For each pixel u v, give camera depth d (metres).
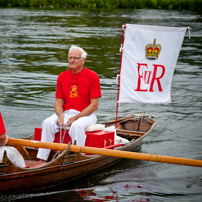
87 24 33.78
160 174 7.39
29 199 6.11
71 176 6.82
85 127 7.34
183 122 10.71
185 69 17.70
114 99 12.51
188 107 12.05
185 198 6.33
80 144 7.17
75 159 6.71
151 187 6.75
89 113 7.51
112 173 7.37
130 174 7.35
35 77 15.18
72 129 7.12
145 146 8.97
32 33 27.59
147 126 9.68
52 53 20.55
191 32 30.75
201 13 50.03
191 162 6.09
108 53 20.91
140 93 8.61
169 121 10.77
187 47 24.55
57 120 7.41
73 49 7.49
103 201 6.14
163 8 57.94
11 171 5.88
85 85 7.54
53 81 14.62
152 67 8.55
